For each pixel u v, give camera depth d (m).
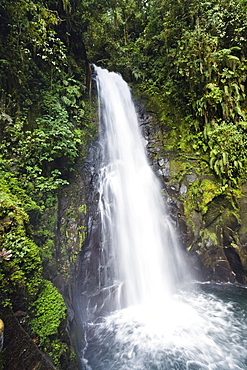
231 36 7.30
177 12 8.69
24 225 3.12
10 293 2.35
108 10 11.02
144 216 6.59
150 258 6.12
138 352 3.86
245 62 7.09
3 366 1.86
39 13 5.46
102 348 3.97
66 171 5.96
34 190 4.54
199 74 7.31
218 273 6.47
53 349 2.60
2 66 4.74
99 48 10.94
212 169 6.75
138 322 4.67
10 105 4.81
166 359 3.70
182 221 6.38
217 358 3.69
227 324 4.54
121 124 8.55
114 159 7.55
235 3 6.94
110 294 5.16
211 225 6.51
